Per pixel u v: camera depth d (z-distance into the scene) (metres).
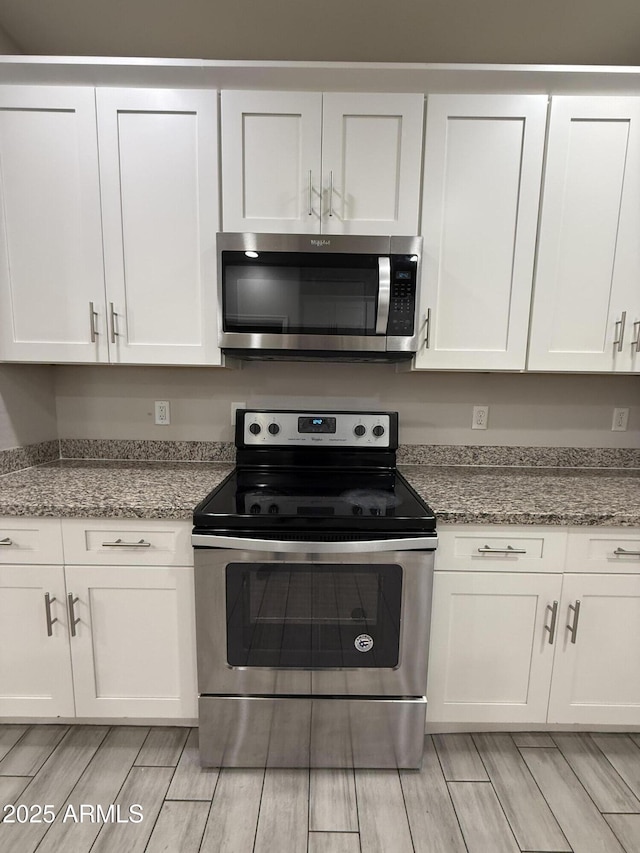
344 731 1.41
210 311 1.58
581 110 1.48
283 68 1.43
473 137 1.50
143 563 1.41
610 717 1.49
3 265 1.56
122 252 1.55
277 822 1.26
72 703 1.48
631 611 1.44
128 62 1.42
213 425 1.98
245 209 1.53
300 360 1.73
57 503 1.38
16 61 1.42
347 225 1.53
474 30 1.60
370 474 1.80
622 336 1.58
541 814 1.29
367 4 1.49
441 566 1.42
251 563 1.32
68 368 1.94
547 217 1.53
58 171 1.51
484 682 1.48
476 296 1.58
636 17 1.53
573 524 1.38
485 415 1.96
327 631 1.35
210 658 1.37
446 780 1.40
